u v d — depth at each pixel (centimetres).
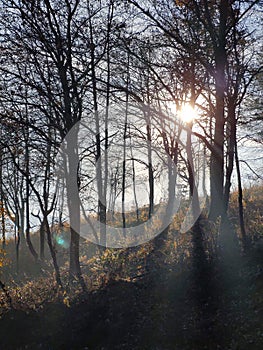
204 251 1495
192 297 1308
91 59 1675
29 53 1655
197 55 1516
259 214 1866
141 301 1368
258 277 1281
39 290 1695
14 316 1472
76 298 1490
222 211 1664
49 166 1877
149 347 1161
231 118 1616
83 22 1645
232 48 1641
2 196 2511
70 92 1661
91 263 1958
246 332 1092
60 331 1352
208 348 1086
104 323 1316
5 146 1677
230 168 1684
